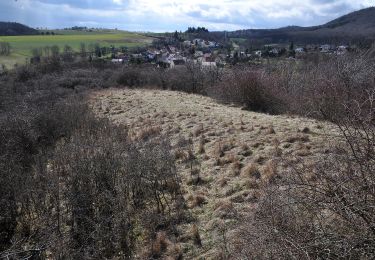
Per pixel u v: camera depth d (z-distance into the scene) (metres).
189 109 14.70
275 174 7.07
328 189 3.69
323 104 7.25
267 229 3.87
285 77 16.88
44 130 12.55
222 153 9.10
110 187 7.76
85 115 14.65
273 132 9.67
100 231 6.64
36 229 7.10
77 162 8.11
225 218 6.43
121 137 11.67
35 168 9.27
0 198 7.33
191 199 7.41
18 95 19.98
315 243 3.31
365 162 3.38
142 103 17.42
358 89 7.13
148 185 8.04
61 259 6.14
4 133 10.99
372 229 3.15
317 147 7.88
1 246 6.75
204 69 23.72
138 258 6.11
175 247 6.05
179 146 10.33
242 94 15.27
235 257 4.84
